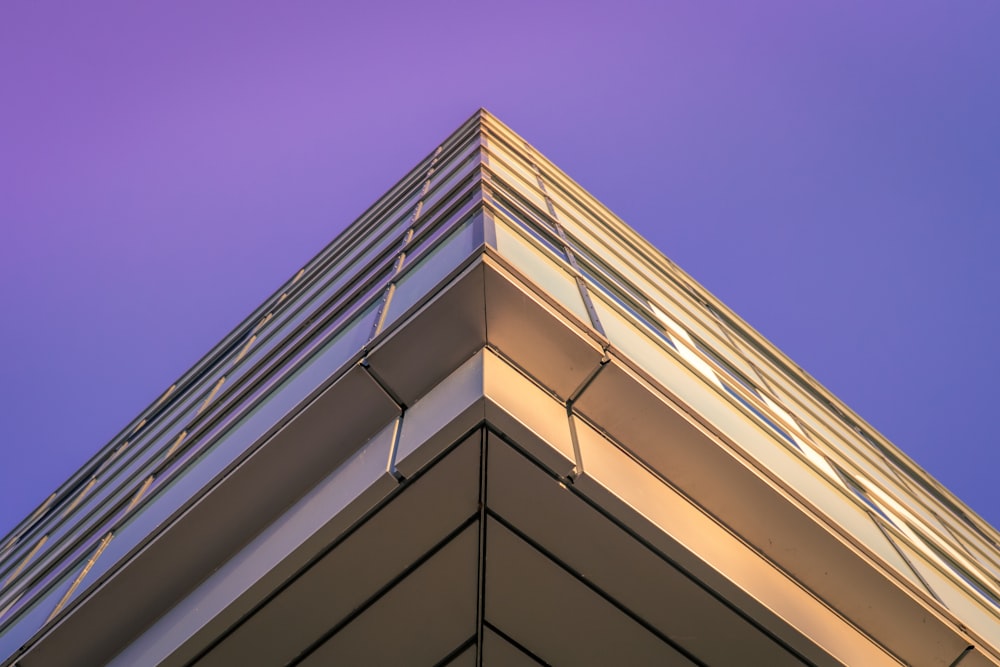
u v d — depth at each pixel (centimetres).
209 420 1375
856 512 1166
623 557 735
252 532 834
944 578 1169
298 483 827
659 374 977
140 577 855
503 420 685
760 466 848
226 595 757
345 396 826
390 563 737
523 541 735
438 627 763
